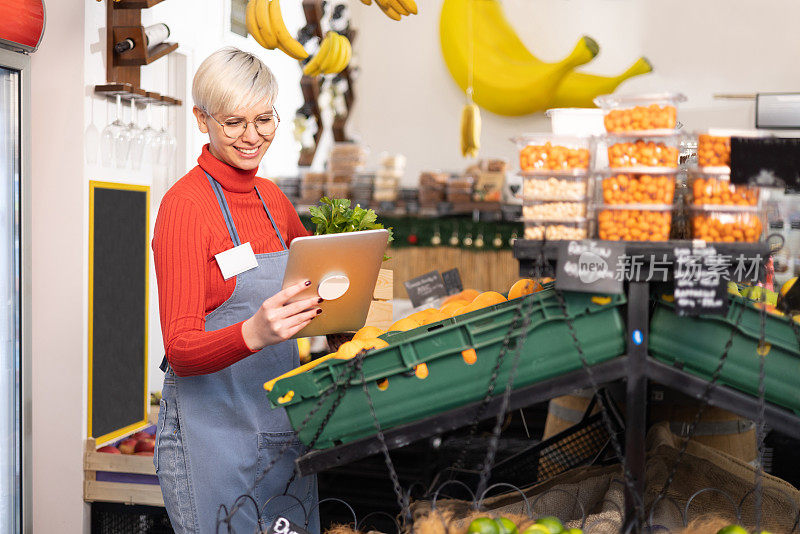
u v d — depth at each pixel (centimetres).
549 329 170
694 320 167
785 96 160
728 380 167
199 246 197
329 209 249
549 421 291
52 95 297
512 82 720
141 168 334
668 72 703
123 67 318
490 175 617
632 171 162
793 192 169
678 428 262
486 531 162
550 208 169
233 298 204
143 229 337
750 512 207
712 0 689
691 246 160
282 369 214
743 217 163
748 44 683
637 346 168
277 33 334
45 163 298
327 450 178
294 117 666
